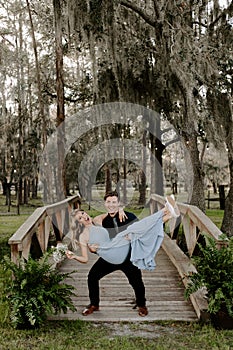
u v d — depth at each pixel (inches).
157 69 344.8
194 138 325.1
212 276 138.6
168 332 136.8
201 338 129.6
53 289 139.2
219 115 336.5
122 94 362.0
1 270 225.1
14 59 613.6
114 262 147.9
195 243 191.3
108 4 304.5
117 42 340.8
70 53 454.0
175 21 307.4
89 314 151.6
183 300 167.3
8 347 123.5
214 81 320.5
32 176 738.2
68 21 316.5
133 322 145.6
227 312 136.9
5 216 625.3
